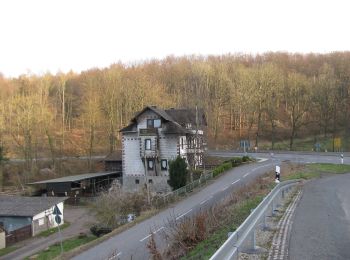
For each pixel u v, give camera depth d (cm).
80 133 9656
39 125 8088
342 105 9250
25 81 10925
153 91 8819
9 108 8756
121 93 8881
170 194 3678
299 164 4981
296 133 9544
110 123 8588
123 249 2086
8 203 4381
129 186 5356
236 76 10069
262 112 9475
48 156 8244
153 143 5206
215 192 3769
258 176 4078
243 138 9550
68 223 4397
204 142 6275
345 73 9869
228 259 841
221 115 10038
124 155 5422
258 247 1220
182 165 4378
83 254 2116
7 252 3391
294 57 13512
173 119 5594
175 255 1397
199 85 9344
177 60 12900
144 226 2664
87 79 10381
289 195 2609
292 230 1493
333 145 7606
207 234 1484
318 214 1858
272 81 9262
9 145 8381
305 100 9162
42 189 5934
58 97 10925
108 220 3462
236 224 1573
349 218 1762
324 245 1270
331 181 3575
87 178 5559
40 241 3709
